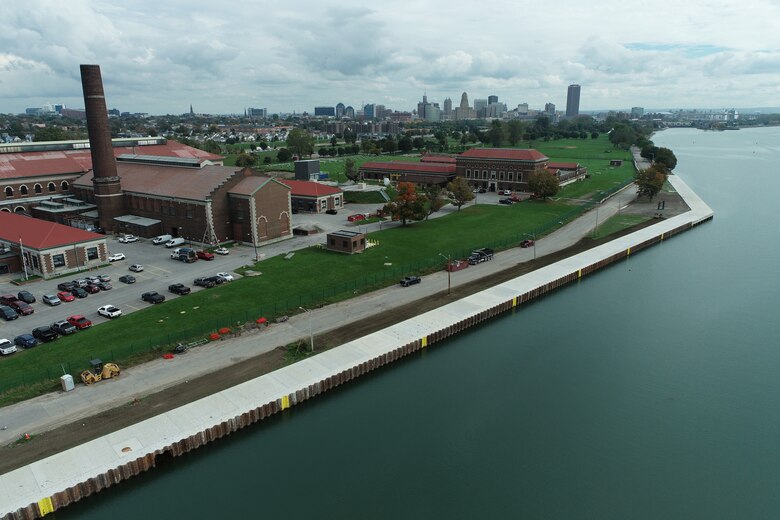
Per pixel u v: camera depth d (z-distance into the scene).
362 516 42.81
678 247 120.56
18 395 53.56
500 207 152.75
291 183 152.25
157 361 60.84
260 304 77.25
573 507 44.12
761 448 51.25
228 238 112.56
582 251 110.00
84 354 61.84
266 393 54.59
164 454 46.72
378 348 64.94
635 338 74.19
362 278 88.75
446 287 86.62
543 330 76.44
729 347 71.56
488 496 45.09
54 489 41.47
